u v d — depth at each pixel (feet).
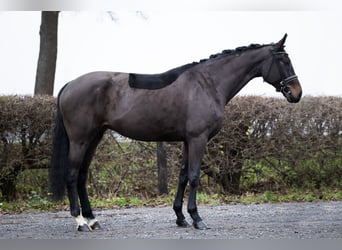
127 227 26.86
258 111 37.35
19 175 35.83
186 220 29.09
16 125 34.73
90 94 25.62
